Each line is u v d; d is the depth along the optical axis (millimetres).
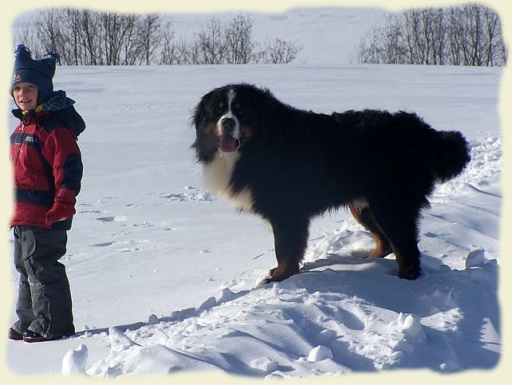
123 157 12641
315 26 51875
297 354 3814
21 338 4938
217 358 3578
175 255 6688
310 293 4922
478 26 40000
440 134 5926
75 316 5188
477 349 4133
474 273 5367
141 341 4344
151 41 41312
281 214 5629
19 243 4965
